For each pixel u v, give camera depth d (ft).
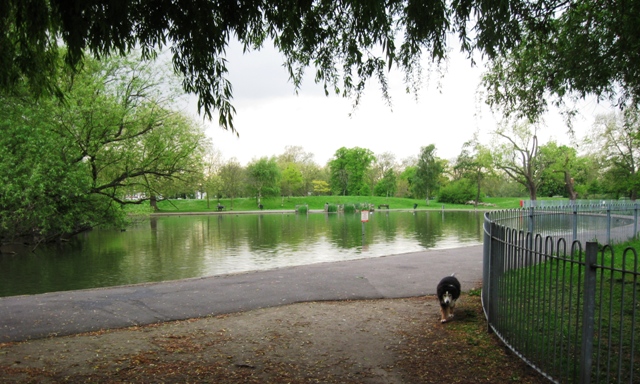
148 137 78.69
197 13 16.83
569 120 36.42
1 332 21.81
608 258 36.11
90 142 73.56
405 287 31.76
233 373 16.44
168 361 17.69
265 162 285.23
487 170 192.75
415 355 18.20
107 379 15.80
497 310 19.98
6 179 63.21
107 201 82.48
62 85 63.16
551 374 15.51
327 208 242.37
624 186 135.23
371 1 18.69
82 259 69.87
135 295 29.55
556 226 42.86
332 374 16.38
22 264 65.26
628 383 14.67
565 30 31.40
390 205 298.56
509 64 36.83
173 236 106.52
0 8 17.78
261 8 19.02
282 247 81.87
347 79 24.54
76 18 15.92
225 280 34.32
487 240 22.85
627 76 30.58
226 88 18.84
